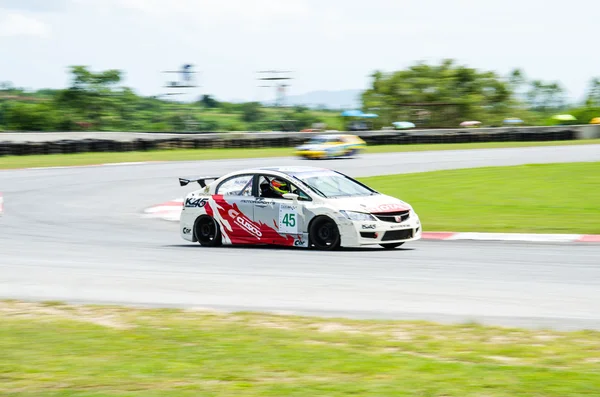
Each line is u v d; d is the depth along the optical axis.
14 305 10.92
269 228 17.02
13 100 146.25
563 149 60.41
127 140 63.31
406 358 7.51
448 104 126.81
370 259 14.98
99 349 8.16
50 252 17.06
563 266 13.84
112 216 25.84
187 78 97.94
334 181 17.48
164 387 6.61
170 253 16.69
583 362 7.30
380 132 72.44
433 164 46.84
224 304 10.96
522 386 6.43
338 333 8.73
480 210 24.34
